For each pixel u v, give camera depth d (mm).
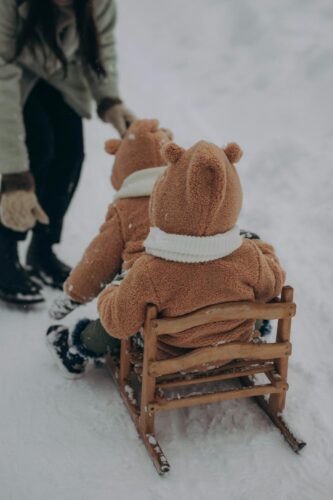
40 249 3033
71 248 3326
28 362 2482
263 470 1932
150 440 1990
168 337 1971
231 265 1895
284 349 2045
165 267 1860
